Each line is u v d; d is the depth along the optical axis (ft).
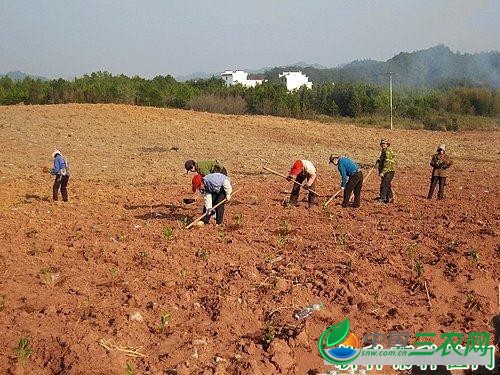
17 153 67.21
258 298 22.43
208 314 21.09
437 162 44.57
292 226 34.50
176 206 41.29
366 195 47.44
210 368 17.11
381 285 24.21
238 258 27.68
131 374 16.55
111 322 19.84
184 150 79.25
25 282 23.94
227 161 70.38
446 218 36.55
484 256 28.17
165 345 18.67
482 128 147.64
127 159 69.10
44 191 45.80
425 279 24.77
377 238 31.42
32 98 150.92
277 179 56.95
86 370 16.57
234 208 40.16
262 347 18.61
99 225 34.45
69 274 24.98
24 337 18.34
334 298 22.68
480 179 58.18
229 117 115.96
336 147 90.27
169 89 166.30
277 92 168.35
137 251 28.35
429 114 178.09
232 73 336.29
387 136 107.96
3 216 35.78
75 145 77.71
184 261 26.96
